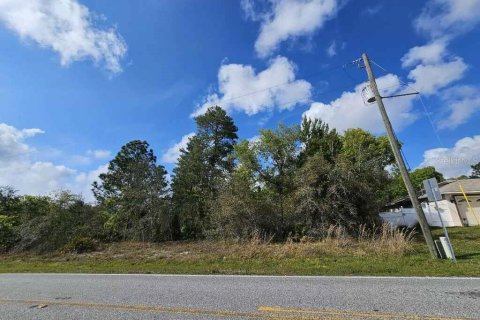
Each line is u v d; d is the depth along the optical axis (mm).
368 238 18016
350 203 19234
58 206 24781
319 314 5680
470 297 6465
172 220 25406
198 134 36781
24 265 16297
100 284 9672
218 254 15609
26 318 6266
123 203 26547
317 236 19156
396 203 34812
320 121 28891
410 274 9141
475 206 27891
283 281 8930
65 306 7051
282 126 26500
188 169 32406
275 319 5523
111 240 25484
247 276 10016
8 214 26594
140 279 10328
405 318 5309
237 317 5688
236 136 37312
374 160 23484
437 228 25375
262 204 21656
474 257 11633
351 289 7547
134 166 27906
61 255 19688
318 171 20203
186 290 8180
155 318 5824
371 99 14250
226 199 21328
